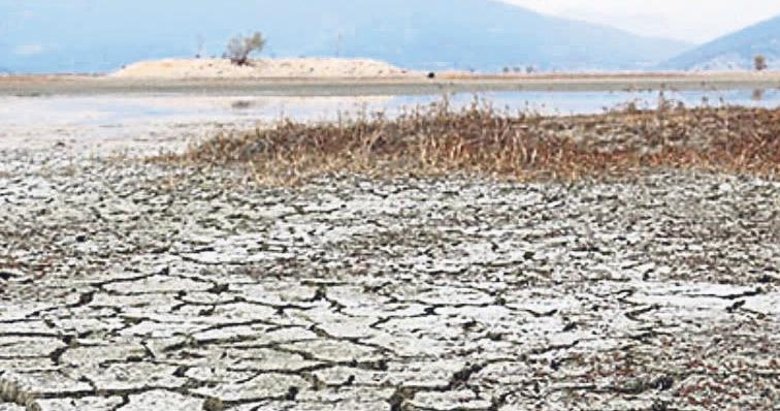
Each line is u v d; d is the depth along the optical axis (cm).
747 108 2175
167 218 1163
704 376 612
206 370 621
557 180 1461
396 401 575
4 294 803
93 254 959
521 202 1266
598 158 1692
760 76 6206
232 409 561
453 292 814
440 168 1562
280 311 757
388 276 870
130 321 729
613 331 706
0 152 1973
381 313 751
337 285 838
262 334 698
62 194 1354
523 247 991
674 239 1031
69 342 678
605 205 1245
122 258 941
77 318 735
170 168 1664
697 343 678
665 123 1962
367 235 1056
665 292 816
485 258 942
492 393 586
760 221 1136
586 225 1112
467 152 1672
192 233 1069
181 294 808
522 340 684
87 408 561
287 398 577
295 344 675
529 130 1920
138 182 1480
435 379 607
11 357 644
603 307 769
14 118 2936
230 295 805
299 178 1481
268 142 1838
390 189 1370
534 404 569
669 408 565
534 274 877
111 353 653
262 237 1046
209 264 919
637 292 816
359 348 666
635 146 1831
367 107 3231
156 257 948
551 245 1002
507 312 754
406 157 1697
